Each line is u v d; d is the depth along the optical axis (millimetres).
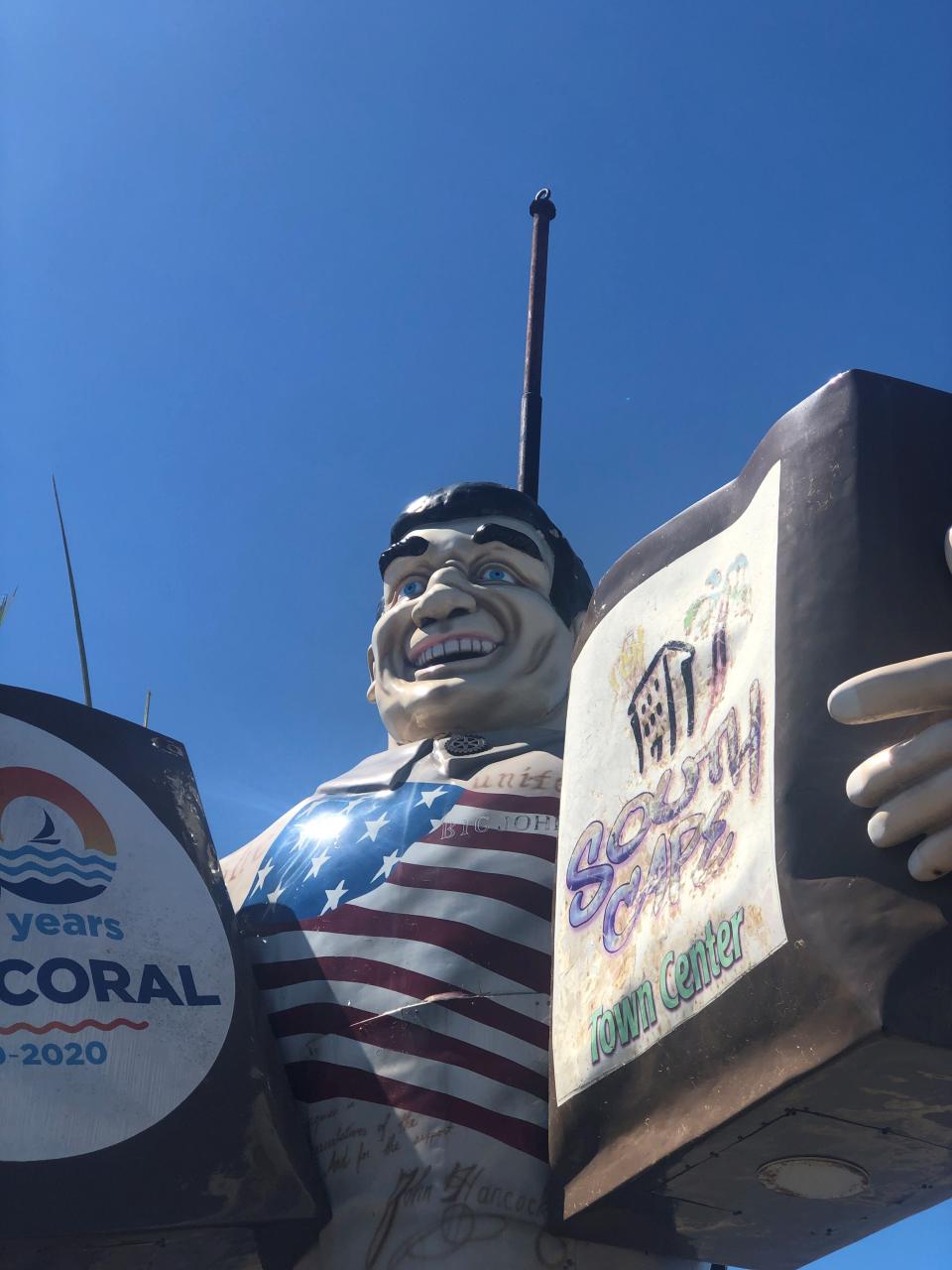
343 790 14305
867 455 10312
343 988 12641
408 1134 11844
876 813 9109
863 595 9898
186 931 12203
